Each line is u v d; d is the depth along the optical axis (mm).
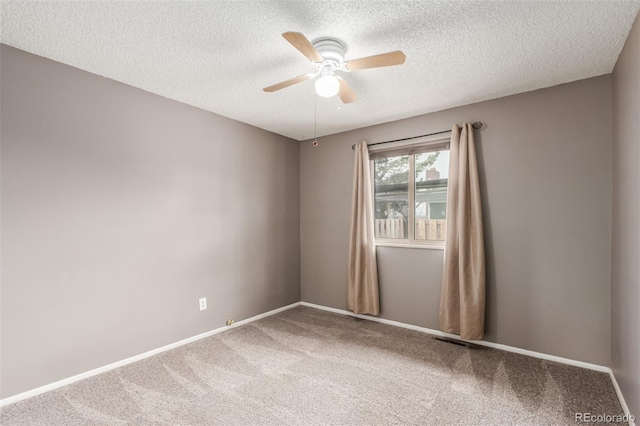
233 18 1747
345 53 2102
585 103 2502
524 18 1741
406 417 1889
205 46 2039
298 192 4379
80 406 1985
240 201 3578
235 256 3510
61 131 2248
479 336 2846
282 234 4121
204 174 3203
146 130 2736
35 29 1851
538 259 2689
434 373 2416
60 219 2240
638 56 1679
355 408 1977
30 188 2109
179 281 2971
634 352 1754
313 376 2373
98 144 2439
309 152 4309
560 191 2602
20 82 2072
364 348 2889
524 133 2760
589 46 2021
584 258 2500
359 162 3713
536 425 1816
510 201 2818
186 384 2256
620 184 2102
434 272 3268
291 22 1781
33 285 2115
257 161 3789
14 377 2031
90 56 2168
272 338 3141
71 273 2287
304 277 4352
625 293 1961
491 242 2902
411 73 2408
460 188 2953
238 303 3531
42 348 2148
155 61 2238
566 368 2482
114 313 2514
